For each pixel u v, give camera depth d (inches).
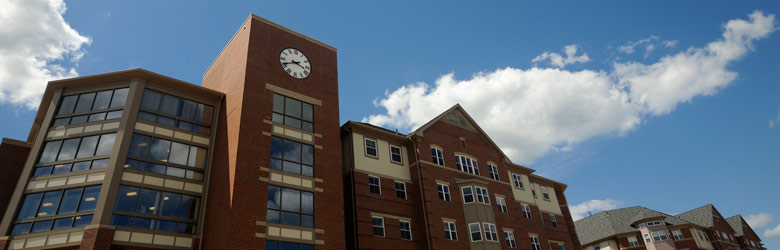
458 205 1312.7
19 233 784.9
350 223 1130.0
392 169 1285.7
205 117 1055.0
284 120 1053.2
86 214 795.4
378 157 1274.6
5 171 935.7
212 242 866.8
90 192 823.1
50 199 821.9
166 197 895.7
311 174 1029.2
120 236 790.5
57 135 899.4
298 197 970.7
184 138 984.9
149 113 948.0
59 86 963.3
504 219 1381.6
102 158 858.1
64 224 789.2
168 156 937.5
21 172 932.6
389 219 1179.3
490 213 1322.6
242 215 854.5
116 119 906.7
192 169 967.6
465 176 1402.6
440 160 1371.8
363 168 1210.6
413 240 1195.3
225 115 1051.3
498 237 1295.5
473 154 1492.4
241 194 873.5
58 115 930.7
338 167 1091.9
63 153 877.8
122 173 842.8
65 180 838.5
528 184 1708.9
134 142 892.6
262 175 931.3
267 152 970.7
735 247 2534.5
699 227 2352.4
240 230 836.6
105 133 890.1
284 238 893.8
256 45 1108.5
